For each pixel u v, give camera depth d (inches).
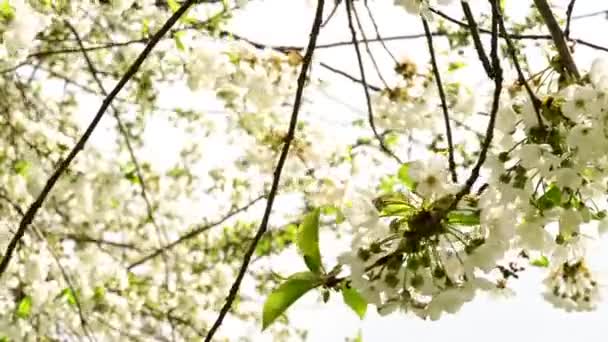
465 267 45.7
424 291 45.4
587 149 45.1
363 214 46.2
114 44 63.2
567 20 50.7
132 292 94.7
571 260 49.8
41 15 64.4
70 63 81.1
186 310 95.9
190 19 69.8
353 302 47.1
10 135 79.5
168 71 77.0
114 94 47.1
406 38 62.0
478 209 45.8
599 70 45.7
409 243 45.2
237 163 64.3
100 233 98.4
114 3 73.1
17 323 78.2
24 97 81.3
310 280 46.5
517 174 45.8
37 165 79.8
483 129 50.6
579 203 46.4
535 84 48.1
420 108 63.0
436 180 45.7
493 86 50.3
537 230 46.9
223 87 62.0
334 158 64.7
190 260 98.3
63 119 89.1
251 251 46.6
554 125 45.7
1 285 76.1
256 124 62.4
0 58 67.1
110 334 89.0
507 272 47.2
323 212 61.5
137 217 100.0
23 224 46.7
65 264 84.4
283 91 60.7
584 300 49.9
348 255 45.8
